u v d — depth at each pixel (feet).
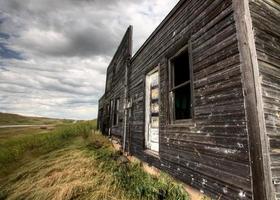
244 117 7.31
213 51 9.43
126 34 31.81
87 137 46.14
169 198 11.10
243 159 7.20
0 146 42.57
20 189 15.21
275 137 6.94
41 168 20.22
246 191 6.95
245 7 7.69
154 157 16.08
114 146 32.19
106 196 12.44
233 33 8.22
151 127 18.81
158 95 17.29
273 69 7.81
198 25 10.89
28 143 41.86
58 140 44.04
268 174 6.31
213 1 9.75
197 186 9.99
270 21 8.46
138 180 14.55
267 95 7.23
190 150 10.84
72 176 16.33
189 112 19.72
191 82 11.19
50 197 12.89
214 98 9.12
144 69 20.49
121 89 31.96
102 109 57.41
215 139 8.85
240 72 7.65
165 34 15.43
